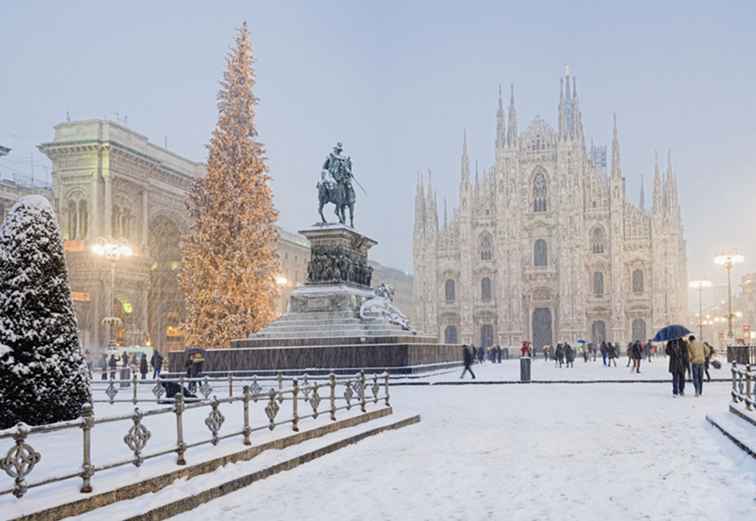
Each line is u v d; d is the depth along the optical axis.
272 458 14.05
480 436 18.16
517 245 121.19
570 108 125.94
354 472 13.86
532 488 12.18
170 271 88.56
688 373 38.34
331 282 43.41
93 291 73.19
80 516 9.47
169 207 85.50
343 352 39.91
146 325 79.00
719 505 10.76
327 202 44.84
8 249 15.79
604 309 118.56
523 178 123.75
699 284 79.00
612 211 118.31
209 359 41.62
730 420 18.36
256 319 55.44
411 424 20.88
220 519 10.44
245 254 55.50
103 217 74.50
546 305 121.38
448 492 12.02
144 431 11.28
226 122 57.66
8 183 76.31
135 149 77.94
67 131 75.94
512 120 124.06
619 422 20.28
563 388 34.31
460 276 124.12
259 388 25.67
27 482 9.13
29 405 15.48
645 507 10.78
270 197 58.19
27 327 15.66
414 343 42.31
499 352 89.19
